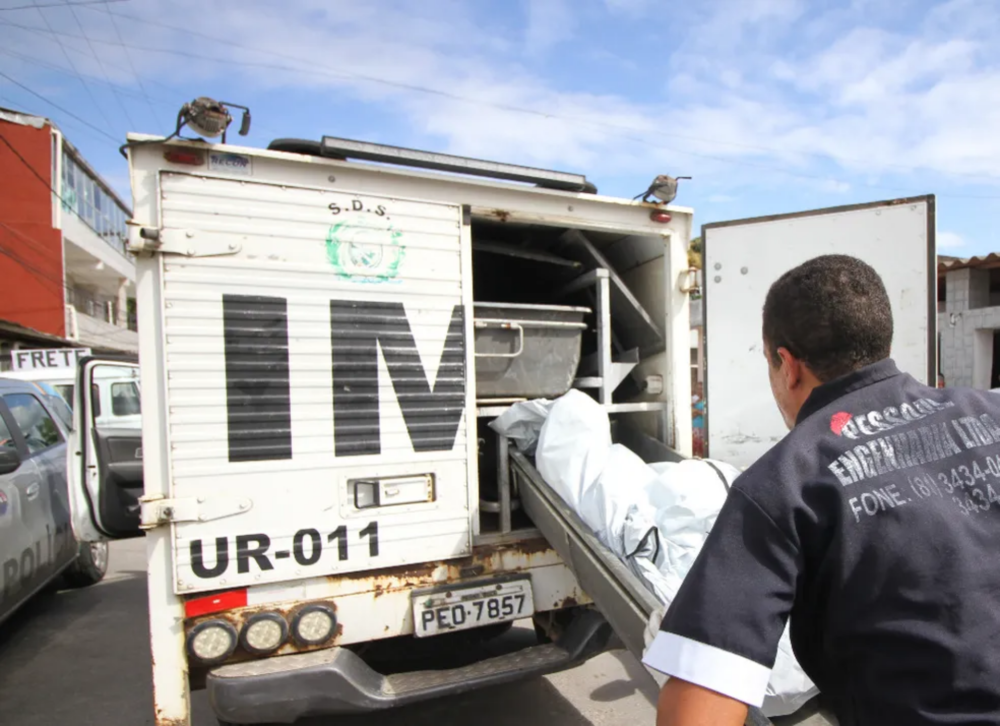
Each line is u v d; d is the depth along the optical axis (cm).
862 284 125
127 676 377
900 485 109
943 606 102
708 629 100
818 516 107
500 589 272
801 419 125
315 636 241
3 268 1706
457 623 263
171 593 227
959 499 110
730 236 401
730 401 400
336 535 247
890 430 115
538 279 399
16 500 393
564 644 275
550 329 302
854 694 108
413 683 241
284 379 241
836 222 380
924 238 363
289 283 243
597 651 273
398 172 262
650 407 330
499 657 264
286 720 223
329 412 247
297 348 243
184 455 228
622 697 346
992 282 1041
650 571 224
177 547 227
